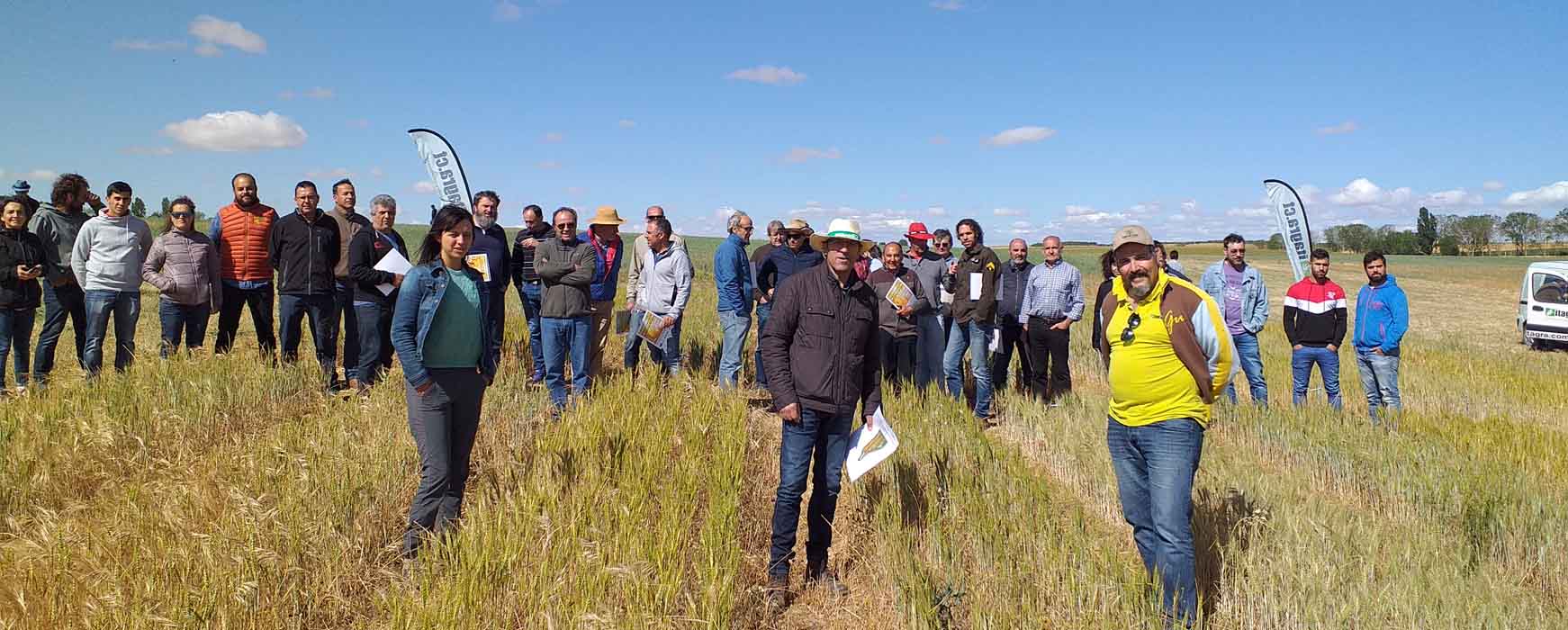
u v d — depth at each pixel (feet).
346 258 27.91
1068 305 30.30
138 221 27.27
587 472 17.48
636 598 12.29
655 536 14.76
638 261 31.48
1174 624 12.25
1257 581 14.14
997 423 29.84
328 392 25.88
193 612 11.75
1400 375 39.70
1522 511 17.70
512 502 15.53
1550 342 59.67
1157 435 13.42
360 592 13.85
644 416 22.12
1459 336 65.98
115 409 20.93
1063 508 19.17
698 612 12.46
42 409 20.51
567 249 25.32
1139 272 13.32
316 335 27.45
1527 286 59.62
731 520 15.81
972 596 13.66
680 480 17.58
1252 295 30.81
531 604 12.26
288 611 12.73
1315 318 29.78
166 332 27.63
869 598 14.90
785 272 31.17
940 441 22.16
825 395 15.01
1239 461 22.80
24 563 13.50
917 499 18.01
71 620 11.88
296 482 16.25
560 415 22.43
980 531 15.62
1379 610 13.26
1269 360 44.86
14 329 25.63
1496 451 24.48
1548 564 16.48
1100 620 12.74
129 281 26.78
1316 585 13.85
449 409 15.42
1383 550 16.24
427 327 14.76
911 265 31.76
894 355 30.68
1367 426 25.54
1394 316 28.43
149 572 12.98
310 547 14.12
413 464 18.74
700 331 45.70
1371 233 385.91
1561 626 13.91
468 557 12.87
